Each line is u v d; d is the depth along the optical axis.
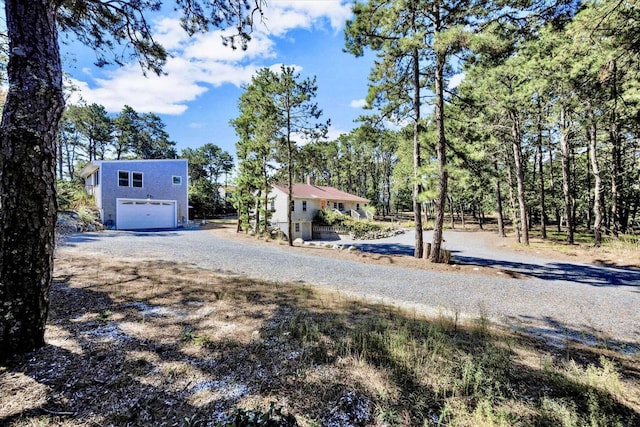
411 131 11.65
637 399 2.52
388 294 6.19
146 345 3.20
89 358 2.86
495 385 2.61
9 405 2.16
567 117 13.81
